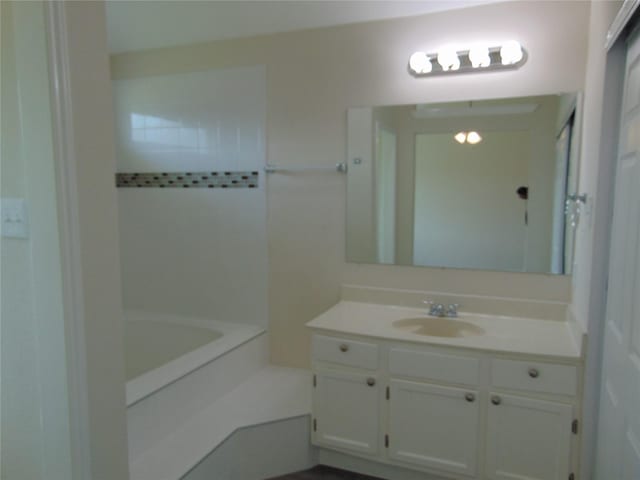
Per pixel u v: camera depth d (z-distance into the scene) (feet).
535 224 7.64
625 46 5.16
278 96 9.15
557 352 6.13
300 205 9.22
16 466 4.79
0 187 4.40
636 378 4.29
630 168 4.68
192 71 9.79
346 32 8.52
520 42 7.48
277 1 7.90
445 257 8.26
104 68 4.33
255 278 9.75
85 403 4.23
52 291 4.08
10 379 4.66
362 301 8.79
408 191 8.39
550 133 7.43
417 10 7.91
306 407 7.92
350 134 8.68
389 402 7.00
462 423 6.62
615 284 5.14
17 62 3.99
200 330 9.75
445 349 6.60
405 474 7.26
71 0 3.99
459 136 7.98
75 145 4.05
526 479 6.34
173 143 10.15
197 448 6.73
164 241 10.48
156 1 7.98
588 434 5.90
